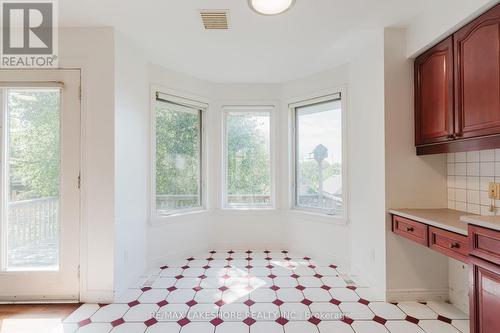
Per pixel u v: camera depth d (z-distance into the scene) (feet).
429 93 6.79
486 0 5.02
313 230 10.63
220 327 6.12
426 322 6.31
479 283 4.44
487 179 6.20
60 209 7.29
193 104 11.03
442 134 6.35
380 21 7.06
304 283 8.36
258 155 12.01
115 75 7.37
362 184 8.60
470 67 5.60
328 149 10.56
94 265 7.24
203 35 7.76
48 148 7.41
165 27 7.35
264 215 11.69
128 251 8.04
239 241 11.68
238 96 11.71
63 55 7.30
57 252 7.38
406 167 7.36
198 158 11.62
